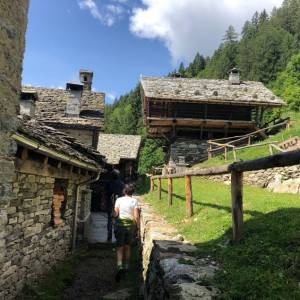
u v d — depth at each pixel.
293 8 95.12
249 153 17.73
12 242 6.02
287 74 50.41
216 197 8.79
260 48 71.88
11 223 5.94
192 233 5.61
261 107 24.50
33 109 13.52
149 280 5.00
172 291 3.16
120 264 7.61
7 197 4.02
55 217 8.98
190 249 4.52
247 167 3.97
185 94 23.47
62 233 9.61
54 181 8.45
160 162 36.94
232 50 84.38
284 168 11.96
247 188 11.30
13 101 3.96
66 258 9.91
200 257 4.14
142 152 38.75
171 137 24.89
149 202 12.80
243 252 3.83
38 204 7.39
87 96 20.31
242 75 74.38
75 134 17.52
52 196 8.36
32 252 7.12
